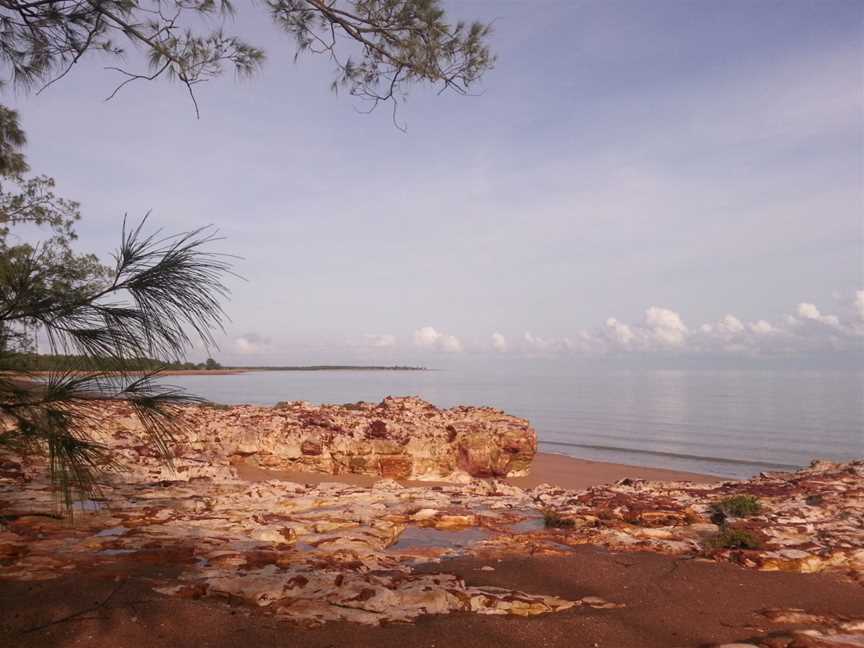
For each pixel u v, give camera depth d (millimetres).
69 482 3965
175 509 9609
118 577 6027
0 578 5879
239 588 5918
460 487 13672
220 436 18625
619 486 14070
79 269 3799
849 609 6148
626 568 7273
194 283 3914
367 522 9320
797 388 130375
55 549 7059
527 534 8930
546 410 72250
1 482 10523
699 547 8328
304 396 97500
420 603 5781
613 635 5258
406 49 7211
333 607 5609
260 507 10078
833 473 14297
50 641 4570
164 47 6457
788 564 7441
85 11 6316
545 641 5082
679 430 49062
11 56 6668
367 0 7039
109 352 3758
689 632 5379
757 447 38000
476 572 6969
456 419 22531
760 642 5121
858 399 92438
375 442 19328
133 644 4625
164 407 4066
